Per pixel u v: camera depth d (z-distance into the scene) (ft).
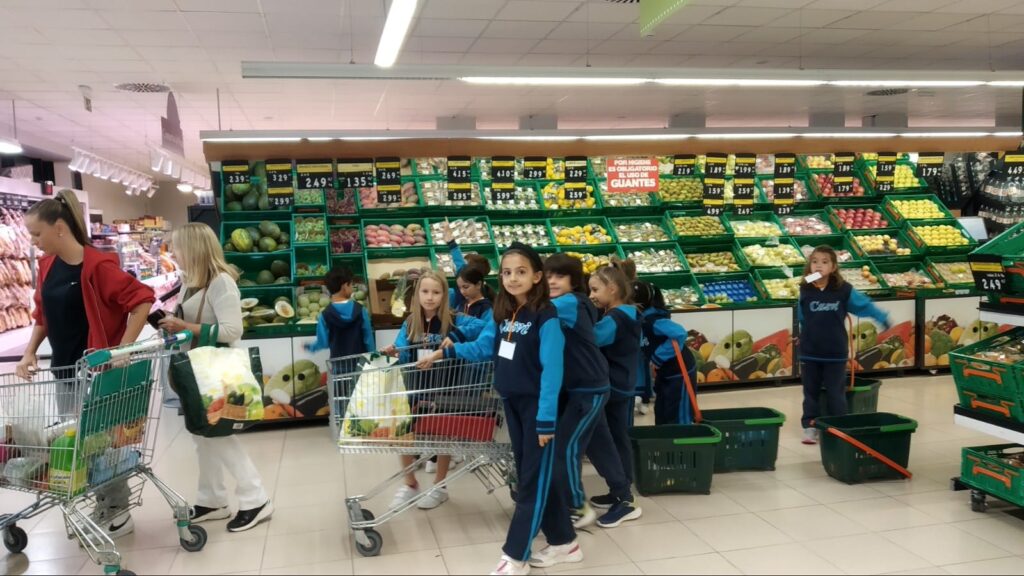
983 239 28.22
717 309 22.67
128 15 19.42
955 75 19.15
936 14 21.72
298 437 18.51
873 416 14.92
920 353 24.26
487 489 13.93
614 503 12.46
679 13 21.17
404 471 12.13
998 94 33.45
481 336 11.11
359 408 10.80
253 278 21.67
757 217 27.32
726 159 25.21
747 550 11.12
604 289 12.91
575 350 10.41
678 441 13.44
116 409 10.48
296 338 19.24
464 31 22.57
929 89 31.60
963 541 11.33
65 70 25.61
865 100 35.01
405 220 24.03
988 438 16.99
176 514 11.33
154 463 16.25
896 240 27.04
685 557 10.92
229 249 21.24
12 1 18.12
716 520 12.34
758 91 32.09
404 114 37.45
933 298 24.18
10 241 39.65
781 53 26.45
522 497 10.23
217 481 12.57
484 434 11.14
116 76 26.63
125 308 11.32
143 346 10.34
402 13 13.60
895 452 14.16
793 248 25.94
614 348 12.73
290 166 21.61
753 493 13.62
